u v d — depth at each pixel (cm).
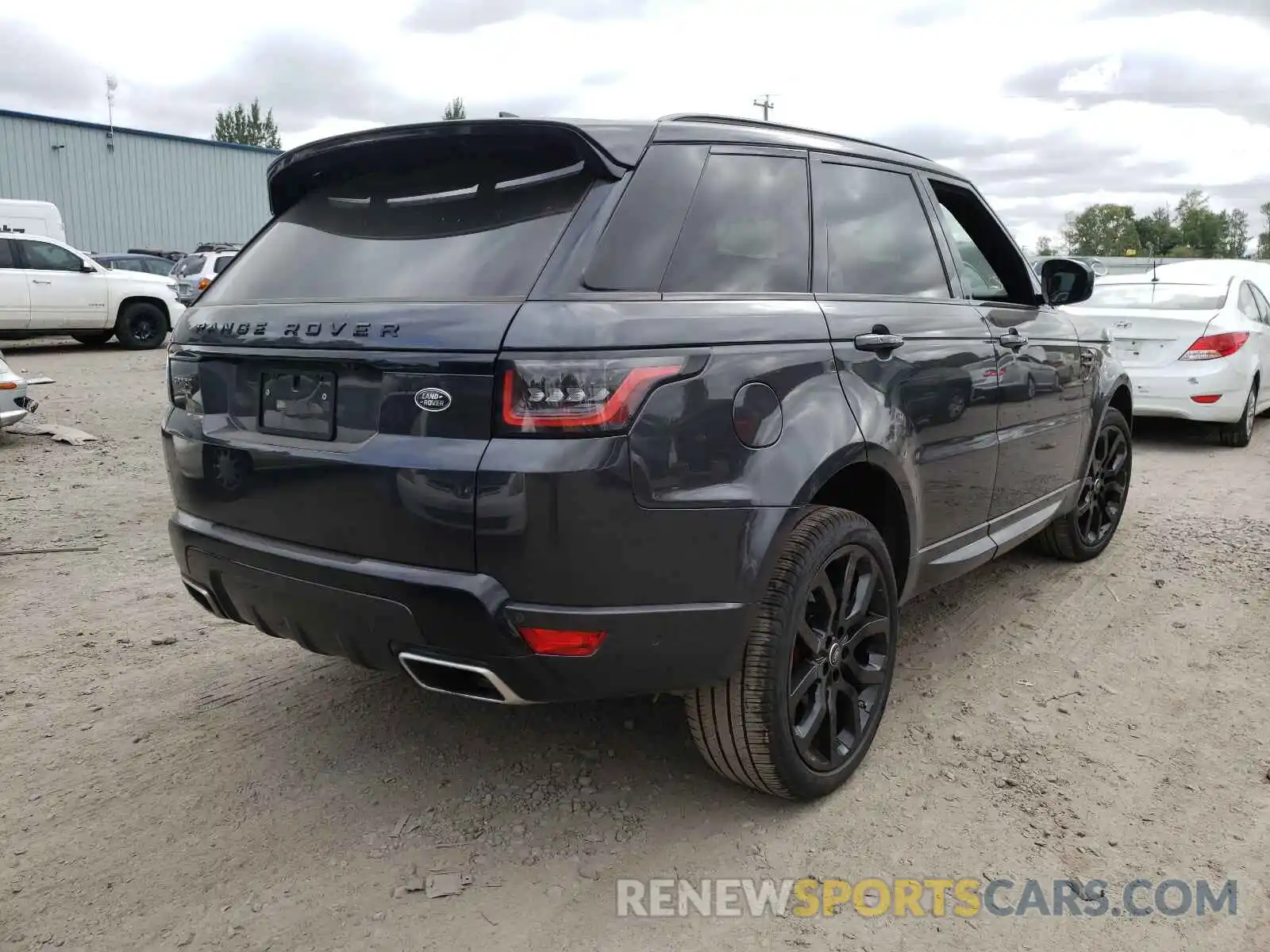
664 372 234
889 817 283
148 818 282
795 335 270
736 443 247
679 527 237
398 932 235
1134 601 459
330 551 251
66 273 1564
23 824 279
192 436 286
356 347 242
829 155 320
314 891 250
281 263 288
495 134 259
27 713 346
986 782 301
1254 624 430
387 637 244
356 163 290
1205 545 548
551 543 224
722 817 283
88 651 402
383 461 235
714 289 261
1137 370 848
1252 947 231
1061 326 434
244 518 272
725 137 282
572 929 237
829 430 270
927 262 353
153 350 1670
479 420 226
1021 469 396
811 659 278
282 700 357
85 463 770
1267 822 280
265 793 295
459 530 227
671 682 246
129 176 3275
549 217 246
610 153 250
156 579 493
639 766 311
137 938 233
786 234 292
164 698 359
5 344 1777
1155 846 269
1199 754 318
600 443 225
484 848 268
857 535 286
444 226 260
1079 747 323
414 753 319
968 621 434
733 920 240
